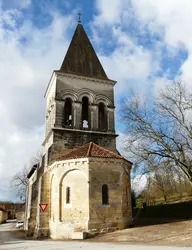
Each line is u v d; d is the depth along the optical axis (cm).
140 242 1489
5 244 1738
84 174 2062
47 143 2828
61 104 2692
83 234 1841
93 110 2788
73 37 3297
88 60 3122
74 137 2608
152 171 2320
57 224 2052
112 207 2036
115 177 2128
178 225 2062
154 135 2450
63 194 2114
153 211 3959
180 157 2328
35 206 2408
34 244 1641
